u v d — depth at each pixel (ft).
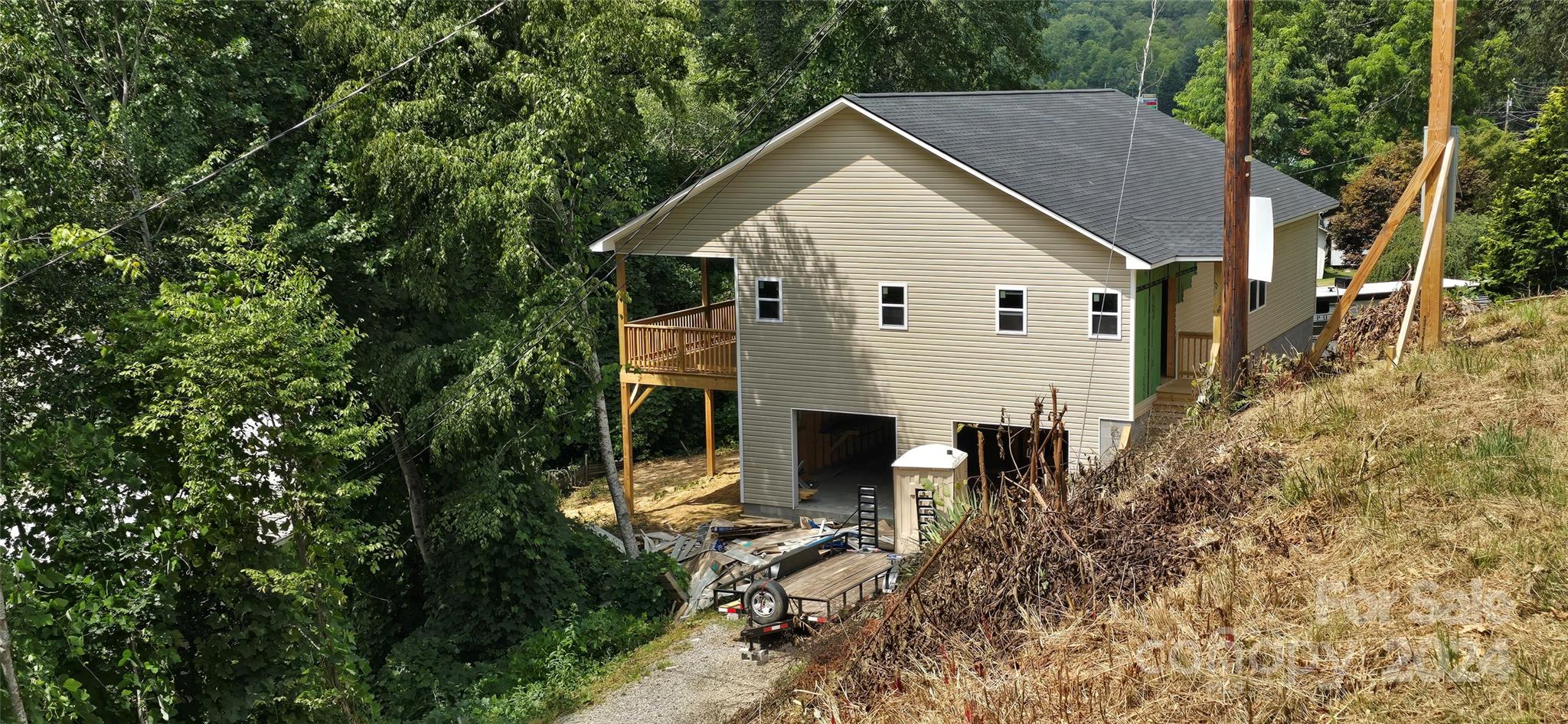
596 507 90.22
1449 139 41.57
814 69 121.60
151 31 58.65
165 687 37.11
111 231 46.75
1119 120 101.04
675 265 117.50
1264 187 88.79
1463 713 19.04
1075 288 69.51
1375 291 110.83
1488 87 170.91
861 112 72.13
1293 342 95.61
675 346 83.82
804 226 76.33
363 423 58.39
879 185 73.67
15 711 26.94
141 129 55.47
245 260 42.55
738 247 78.74
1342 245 155.74
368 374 67.62
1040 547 29.01
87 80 56.18
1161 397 74.33
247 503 39.24
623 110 69.97
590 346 67.87
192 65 60.13
